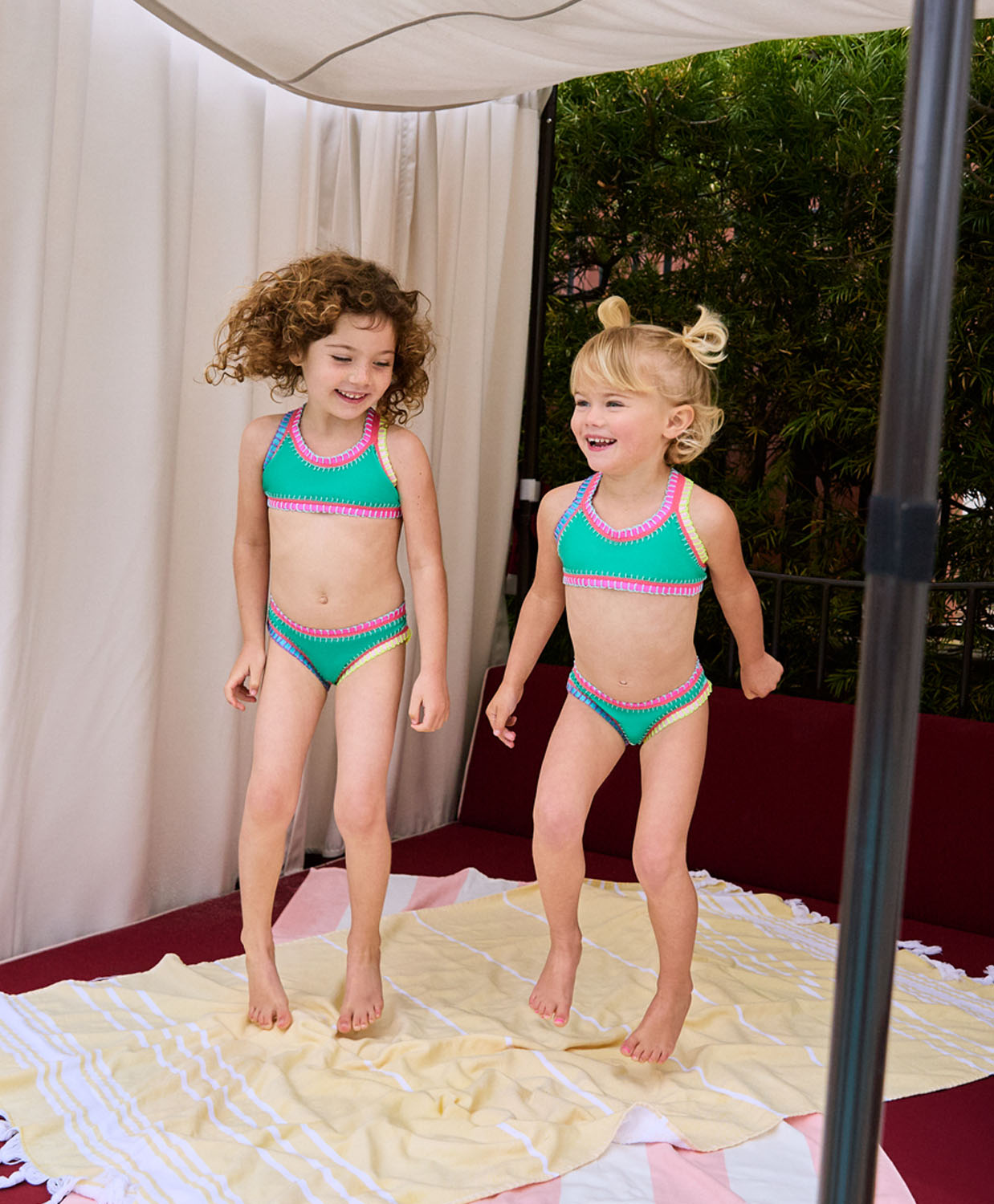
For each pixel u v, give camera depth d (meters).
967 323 3.64
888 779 0.72
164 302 2.74
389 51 2.97
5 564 2.37
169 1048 2.17
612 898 3.15
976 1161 1.99
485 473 4.09
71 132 2.48
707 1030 2.45
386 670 2.37
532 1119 2.00
